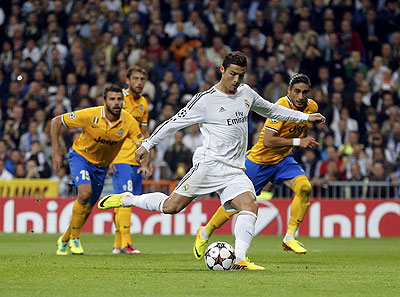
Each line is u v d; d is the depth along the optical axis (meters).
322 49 47.28
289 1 49.34
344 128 42.09
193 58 47.75
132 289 13.59
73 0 51.78
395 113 42.38
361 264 20.95
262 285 14.33
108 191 31.69
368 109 42.78
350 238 36.16
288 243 23.12
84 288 13.73
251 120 42.75
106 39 48.41
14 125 45.75
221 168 17.28
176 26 49.31
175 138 40.56
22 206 38.22
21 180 39.00
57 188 38.78
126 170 25.36
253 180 23.72
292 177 23.23
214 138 17.25
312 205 37.41
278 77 44.06
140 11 50.62
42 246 28.55
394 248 29.55
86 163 23.25
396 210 36.81
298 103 21.69
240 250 17.22
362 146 40.44
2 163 42.62
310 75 45.84
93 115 22.55
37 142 42.16
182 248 28.39
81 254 24.27
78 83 47.69
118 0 51.66
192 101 17.22
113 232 37.69
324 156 40.62
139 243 31.36
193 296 12.60
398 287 14.37
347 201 37.16
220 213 20.11
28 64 49.22
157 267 18.73
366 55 47.88
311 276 16.38
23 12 52.72
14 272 16.81
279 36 47.41
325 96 43.62
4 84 49.03
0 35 52.12
